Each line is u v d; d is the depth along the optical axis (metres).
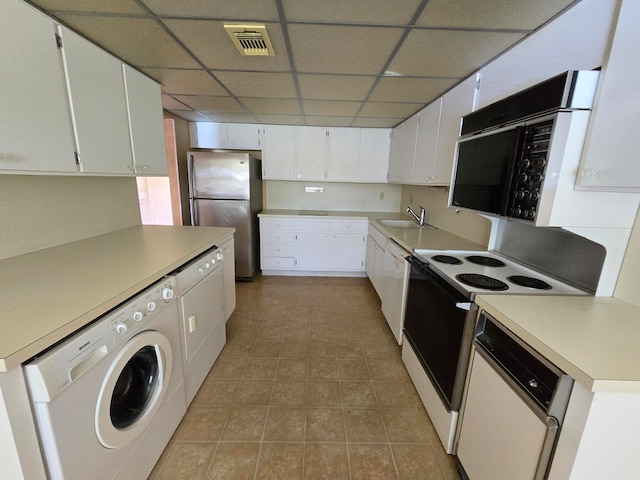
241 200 3.62
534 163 1.13
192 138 3.92
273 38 1.54
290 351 2.34
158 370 1.33
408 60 1.77
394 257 2.46
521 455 0.93
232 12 1.30
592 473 0.80
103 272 1.29
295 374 2.06
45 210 1.61
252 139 3.92
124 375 1.19
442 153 2.32
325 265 4.04
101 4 1.24
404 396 1.87
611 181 0.96
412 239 2.44
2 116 1.07
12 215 1.44
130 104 1.85
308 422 1.65
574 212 1.11
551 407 0.83
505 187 1.29
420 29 1.42
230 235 2.41
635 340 0.91
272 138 3.93
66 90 1.35
